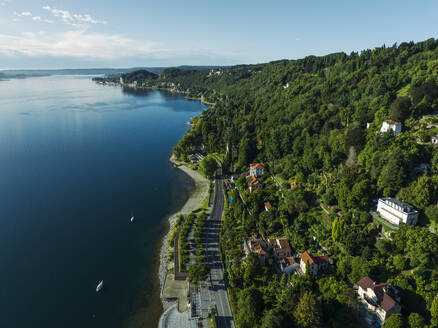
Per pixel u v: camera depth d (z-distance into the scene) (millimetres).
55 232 140625
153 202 172625
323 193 138125
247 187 176250
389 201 109562
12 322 94500
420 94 148875
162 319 95062
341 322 82812
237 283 105312
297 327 81750
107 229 144500
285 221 132000
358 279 94750
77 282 111375
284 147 190000
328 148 159750
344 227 112125
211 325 91000
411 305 83375
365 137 146250
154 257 126000
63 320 96000
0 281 110250
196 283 106000
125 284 111125
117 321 96125
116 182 198125
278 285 101000
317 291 96562
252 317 86375
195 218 152125
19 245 130250
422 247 89062
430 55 198000
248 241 126938
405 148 124625
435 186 102438
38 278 112500
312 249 115000
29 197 173125
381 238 105875
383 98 165500
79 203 168500
